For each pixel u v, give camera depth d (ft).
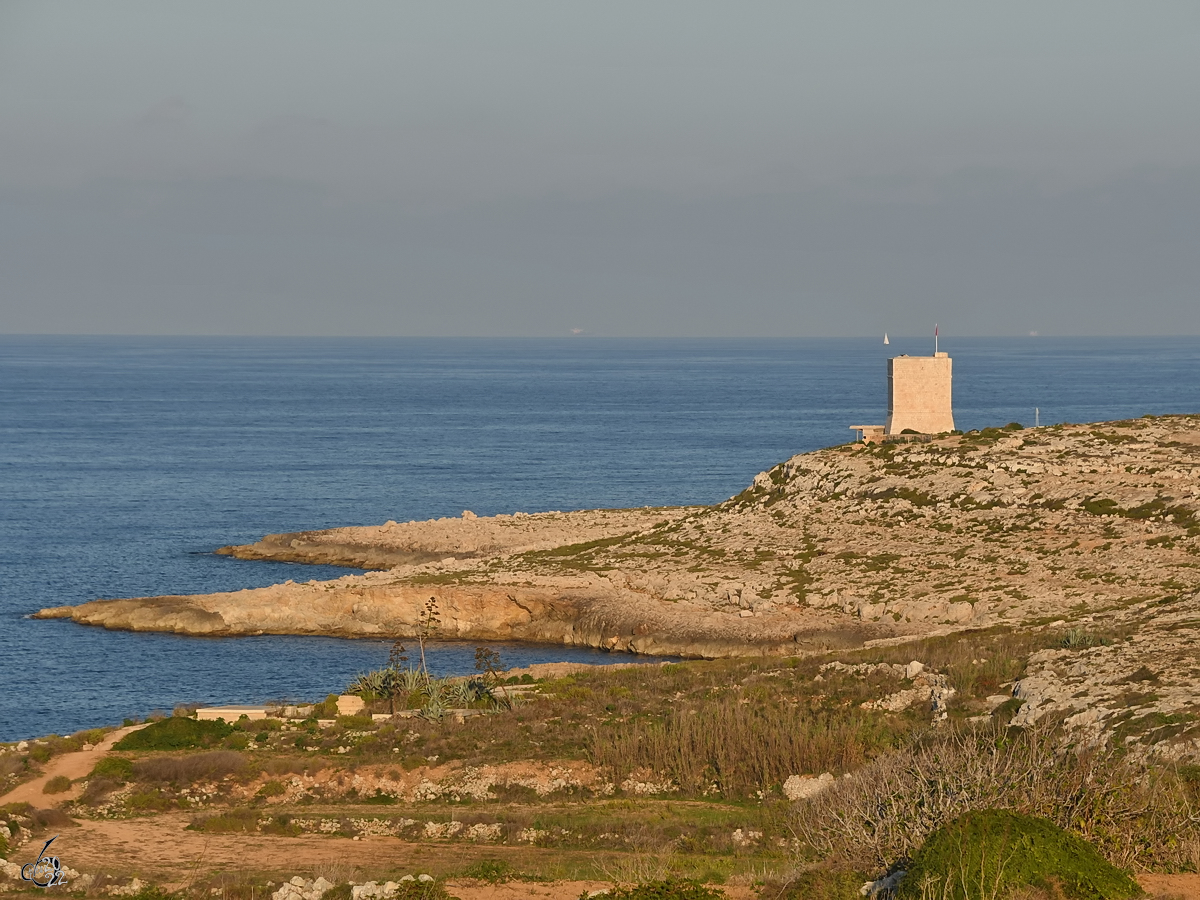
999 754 289.33
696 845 375.25
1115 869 238.68
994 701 498.69
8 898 338.75
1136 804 272.10
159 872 367.25
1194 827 271.28
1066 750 314.55
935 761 294.46
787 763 453.17
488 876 316.81
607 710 540.93
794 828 359.25
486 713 553.23
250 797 463.01
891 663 577.84
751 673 592.19
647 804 435.94
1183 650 515.91
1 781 475.72
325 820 424.46
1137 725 415.03
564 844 390.21
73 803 453.58
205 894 337.31
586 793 453.58
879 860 268.21
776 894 272.51
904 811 273.13
